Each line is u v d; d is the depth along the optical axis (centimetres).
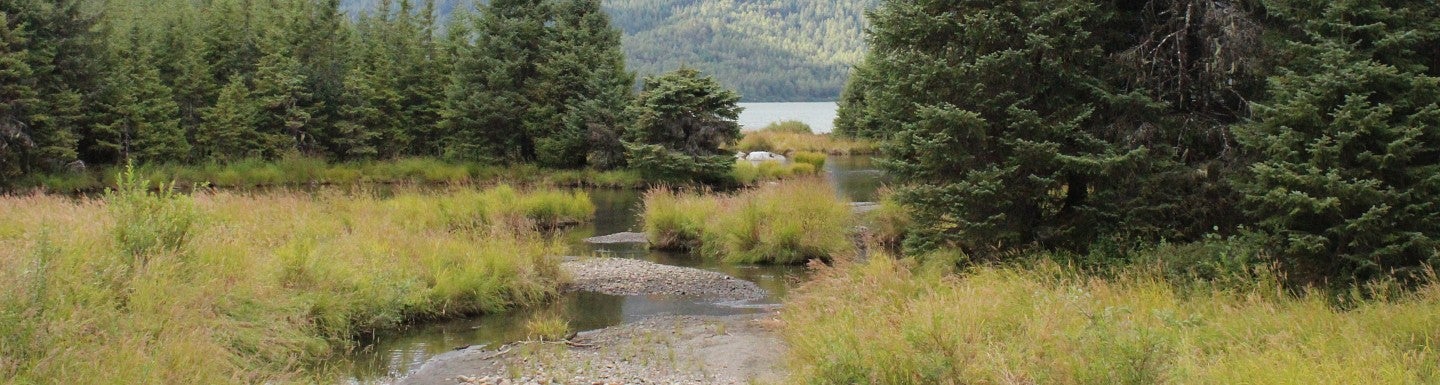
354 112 4059
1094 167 1114
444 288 1186
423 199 2139
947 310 822
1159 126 1159
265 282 992
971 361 699
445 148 4281
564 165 4091
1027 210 1212
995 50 1184
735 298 1359
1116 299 892
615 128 3944
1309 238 916
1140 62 1181
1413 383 602
